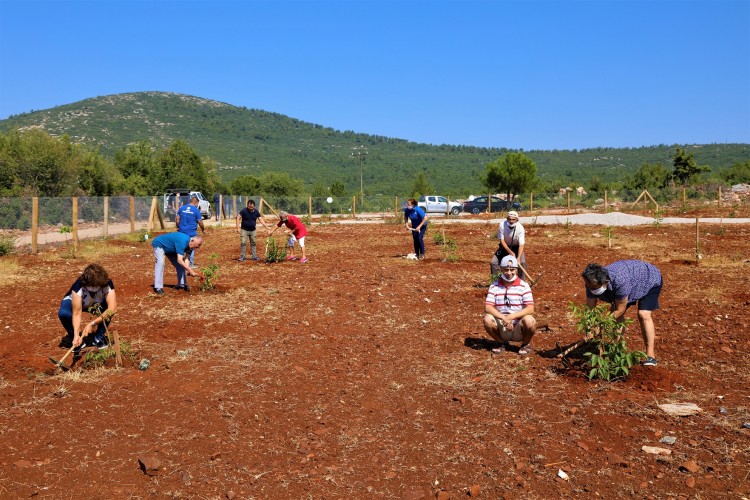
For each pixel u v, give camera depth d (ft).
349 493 14.05
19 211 79.92
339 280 40.75
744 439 16.12
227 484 14.33
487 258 53.47
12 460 15.15
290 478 14.65
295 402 19.21
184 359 23.16
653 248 59.00
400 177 530.68
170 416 17.94
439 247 63.52
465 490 14.12
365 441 16.61
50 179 120.47
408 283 39.55
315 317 30.04
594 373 20.25
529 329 23.18
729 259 48.73
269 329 27.63
